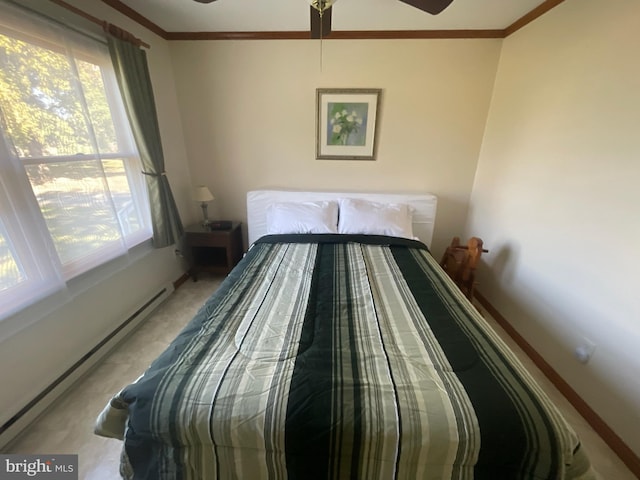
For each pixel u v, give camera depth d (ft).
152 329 7.13
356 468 2.84
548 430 2.71
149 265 7.82
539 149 6.34
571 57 5.51
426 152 9.04
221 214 10.26
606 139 4.74
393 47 8.07
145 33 7.38
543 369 5.96
